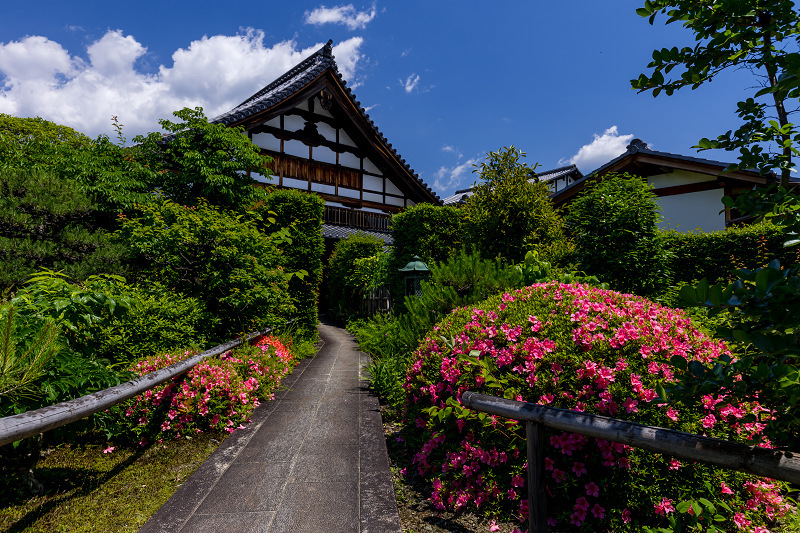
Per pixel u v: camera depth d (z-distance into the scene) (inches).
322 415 162.2
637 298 118.3
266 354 206.4
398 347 217.3
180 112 362.6
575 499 89.9
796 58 40.1
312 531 86.0
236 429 146.9
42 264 202.5
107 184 271.7
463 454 101.6
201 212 228.2
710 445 52.7
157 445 133.9
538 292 118.6
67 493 104.0
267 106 528.1
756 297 42.6
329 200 636.7
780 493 96.7
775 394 45.4
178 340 171.6
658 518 86.0
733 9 53.9
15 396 89.7
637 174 467.2
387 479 109.3
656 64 60.9
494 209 272.2
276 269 256.8
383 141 641.6
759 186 56.2
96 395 100.3
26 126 585.9
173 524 88.3
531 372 98.0
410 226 393.7
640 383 88.8
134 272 227.0
